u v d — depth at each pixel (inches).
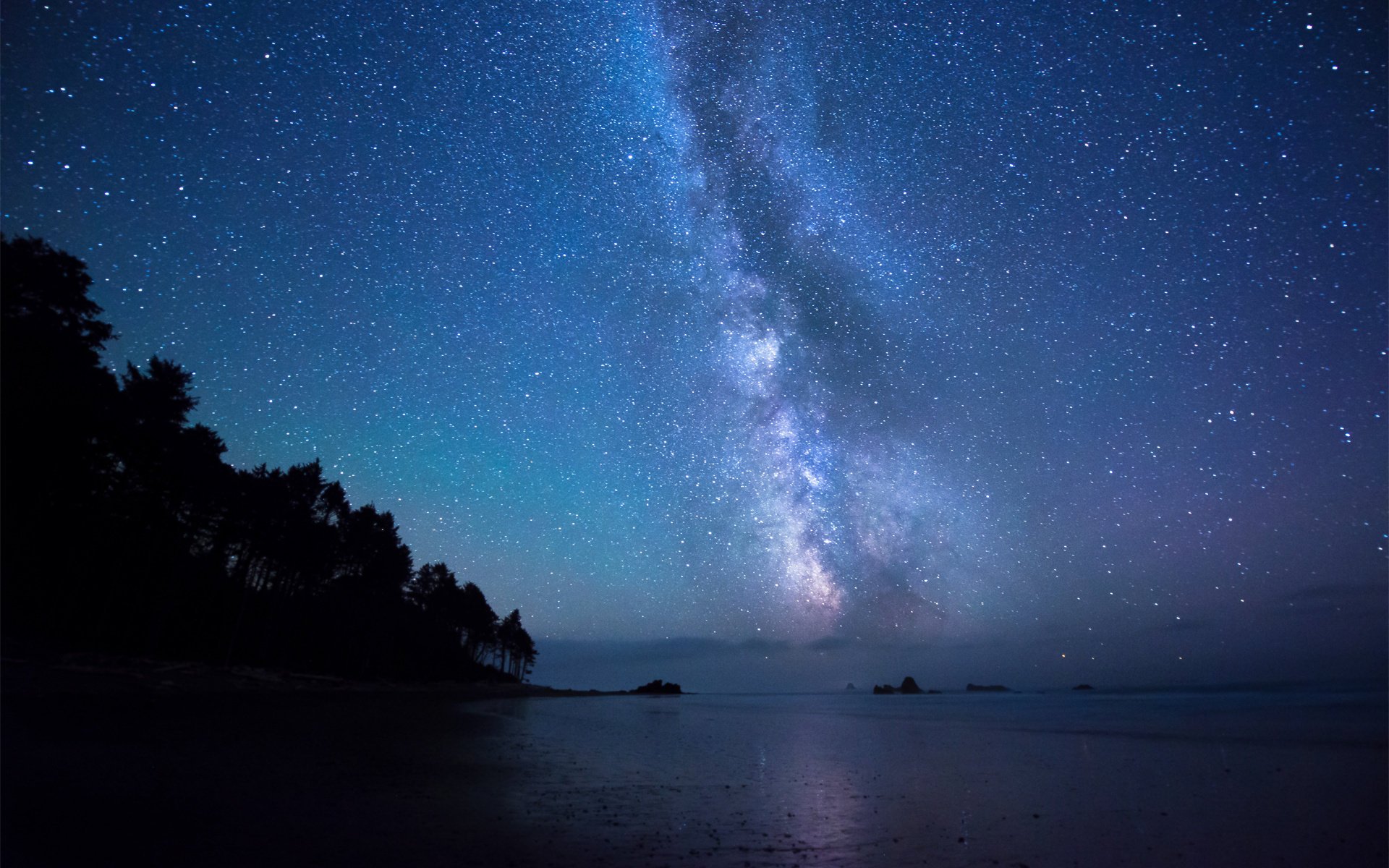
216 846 271.6
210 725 717.3
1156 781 515.5
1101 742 841.5
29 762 434.9
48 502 1189.7
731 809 390.3
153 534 1507.1
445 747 655.1
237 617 1815.9
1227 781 513.0
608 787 459.2
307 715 942.4
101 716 722.2
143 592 1518.2
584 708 1839.3
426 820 332.5
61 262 1127.6
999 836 327.6
